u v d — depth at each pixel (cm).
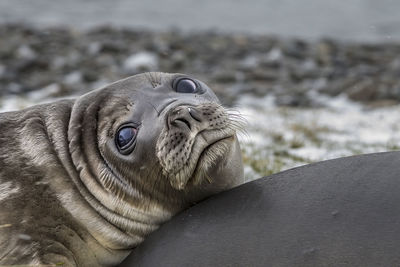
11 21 8756
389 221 954
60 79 4622
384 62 5688
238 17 11169
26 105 3038
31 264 1081
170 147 1131
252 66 5341
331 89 4412
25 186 1166
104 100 1262
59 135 1248
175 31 7475
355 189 1015
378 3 12775
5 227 1107
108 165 1206
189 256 1048
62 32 6619
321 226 989
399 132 2833
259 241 1012
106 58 5356
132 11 11150
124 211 1198
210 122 1141
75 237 1161
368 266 933
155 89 1262
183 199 1202
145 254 1107
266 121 3017
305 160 2161
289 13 11719
